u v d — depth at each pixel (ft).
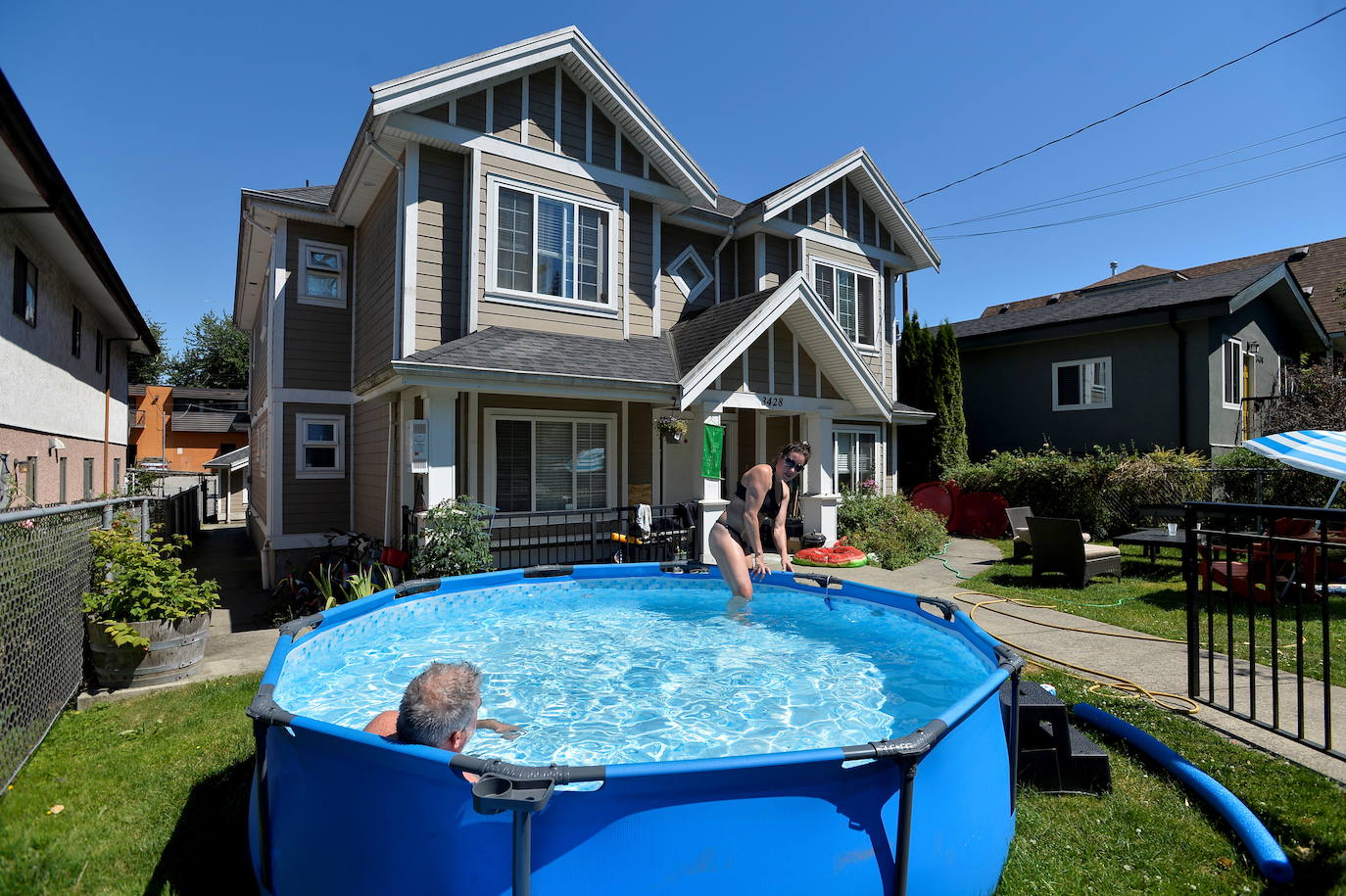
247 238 41.22
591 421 36.42
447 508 26.03
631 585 26.08
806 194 44.34
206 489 81.76
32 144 19.65
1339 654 19.29
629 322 36.70
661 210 38.68
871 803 7.64
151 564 18.22
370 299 36.17
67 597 16.24
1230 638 14.57
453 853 7.13
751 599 22.15
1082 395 54.95
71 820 11.28
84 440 38.06
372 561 29.25
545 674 17.76
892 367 52.90
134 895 9.39
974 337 61.00
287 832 8.39
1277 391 56.90
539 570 24.86
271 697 9.44
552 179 33.40
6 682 12.50
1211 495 40.88
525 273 32.76
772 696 16.01
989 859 9.02
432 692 8.97
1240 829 10.36
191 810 11.60
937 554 40.27
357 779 7.84
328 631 17.94
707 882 6.99
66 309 32.94
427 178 30.76
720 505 33.94
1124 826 10.80
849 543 41.06
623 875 6.88
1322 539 12.37
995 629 22.94
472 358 26.81
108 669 17.25
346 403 39.60
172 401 107.76
